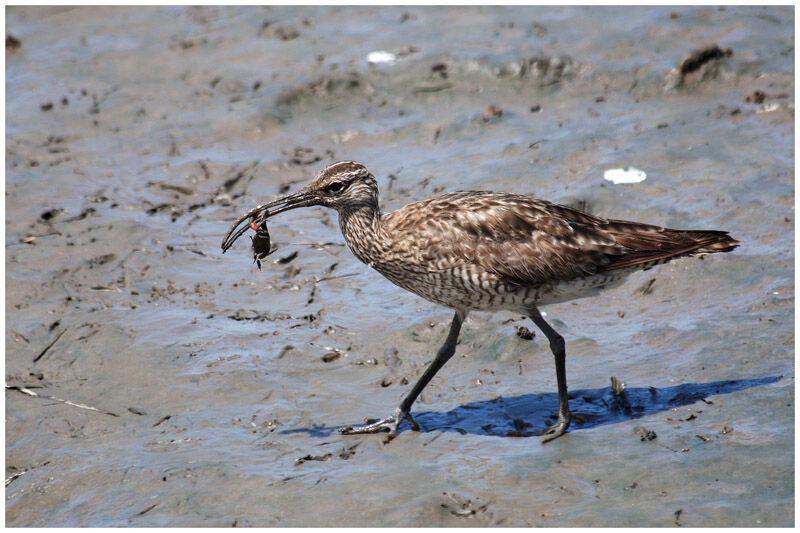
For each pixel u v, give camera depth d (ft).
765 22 68.95
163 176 58.59
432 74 67.51
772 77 62.54
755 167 53.72
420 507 31.91
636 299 45.16
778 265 45.47
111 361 42.45
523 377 40.29
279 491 33.60
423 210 37.81
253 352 42.68
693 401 37.24
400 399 39.40
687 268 46.21
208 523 32.22
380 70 68.28
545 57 66.54
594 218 37.81
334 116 64.85
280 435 37.22
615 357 40.88
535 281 36.73
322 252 51.03
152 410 39.32
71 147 61.93
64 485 35.37
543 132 60.29
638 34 68.95
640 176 53.93
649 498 31.94
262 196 56.54
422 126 62.64
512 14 74.38
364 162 59.41
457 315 38.34
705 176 53.36
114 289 48.01
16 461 37.11
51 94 68.33
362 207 38.40
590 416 37.24
